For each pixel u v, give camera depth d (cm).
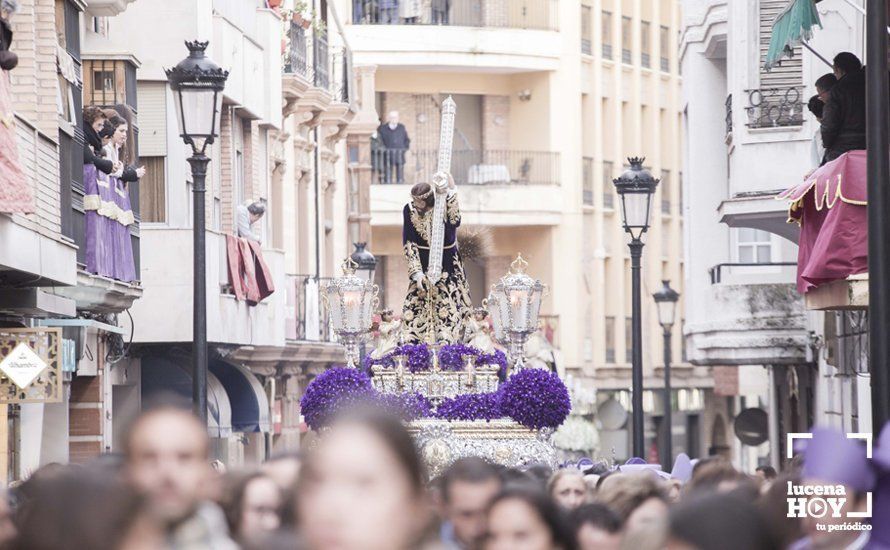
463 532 1631
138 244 5069
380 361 3362
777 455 7356
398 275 11525
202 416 3688
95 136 4569
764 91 5319
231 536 1620
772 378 7394
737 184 5369
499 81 11881
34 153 3725
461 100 11844
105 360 5203
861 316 4719
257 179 7181
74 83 4266
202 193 3769
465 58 11494
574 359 11719
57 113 3953
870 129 2584
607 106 12319
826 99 3938
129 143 5016
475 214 11581
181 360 5881
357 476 996
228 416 6262
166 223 5650
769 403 7525
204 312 3716
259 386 6706
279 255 6894
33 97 3888
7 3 3403
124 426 1310
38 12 3947
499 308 3491
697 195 6588
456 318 3375
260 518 1675
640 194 4900
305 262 8625
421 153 11581
